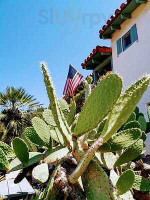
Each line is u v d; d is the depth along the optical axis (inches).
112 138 51.9
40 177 44.4
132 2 251.6
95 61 338.3
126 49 275.4
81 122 46.2
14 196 70.1
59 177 41.7
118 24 293.6
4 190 74.7
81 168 39.2
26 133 57.7
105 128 41.2
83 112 45.8
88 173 42.9
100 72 358.3
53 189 40.9
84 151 49.2
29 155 52.0
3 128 413.1
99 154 53.2
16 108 447.5
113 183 50.1
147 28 242.2
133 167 72.4
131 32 266.8
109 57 324.5
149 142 203.9
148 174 72.4
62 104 72.8
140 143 53.9
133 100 37.5
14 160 53.5
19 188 76.5
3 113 441.1
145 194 59.9
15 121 433.1
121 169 61.7
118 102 43.8
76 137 47.4
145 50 241.8
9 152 57.2
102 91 42.1
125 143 51.3
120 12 268.1
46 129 54.7
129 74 264.7
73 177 40.2
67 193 40.7
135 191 61.3
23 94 464.8
